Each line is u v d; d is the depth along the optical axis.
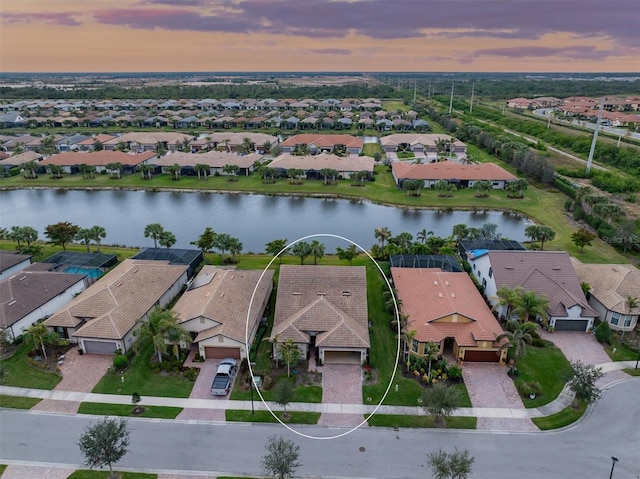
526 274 56.94
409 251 70.44
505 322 54.31
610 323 53.75
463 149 153.62
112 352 48.56
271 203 108.88
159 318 45.72
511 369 45.78
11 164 128.38
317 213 102.06
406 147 159.25
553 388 43.97
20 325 50.72
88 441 32.06
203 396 42.66
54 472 34.47
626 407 41.53
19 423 39.22
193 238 87.81
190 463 35.28
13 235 72.81
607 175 118.31
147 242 85.62
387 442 37.50
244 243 85.19
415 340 47.50
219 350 47.94
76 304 51.47
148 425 39.03
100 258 67.38
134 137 162.12
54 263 64.62
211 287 54.84
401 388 44.00
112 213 102.06
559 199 107.62
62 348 49.34
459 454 33.47
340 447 36.91
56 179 124.50
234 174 124.75
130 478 33.88
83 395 42.56
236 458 35.75
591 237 73.69
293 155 140.38
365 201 109.19
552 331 53.22
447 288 54.97
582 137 160.25
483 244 71.56
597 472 34.72
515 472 34.62
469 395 42.84
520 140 163.25
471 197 108.62
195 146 155.50
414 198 108.25
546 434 38.44
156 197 113.25
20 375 45.12
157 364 46.28
